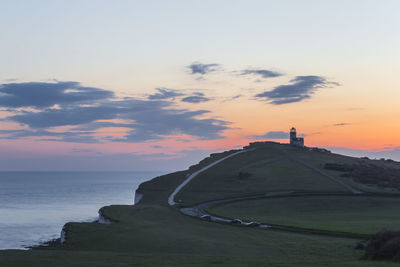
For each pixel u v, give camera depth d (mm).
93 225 75250
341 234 66938
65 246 58469
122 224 78875
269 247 54375
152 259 41812
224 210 117375
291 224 82750
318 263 38000
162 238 61688
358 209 118000
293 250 52000
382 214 106625
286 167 190500
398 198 129375
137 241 59594
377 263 38188
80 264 37625
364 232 68312
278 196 134500
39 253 46312
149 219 91688
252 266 36156
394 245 42344
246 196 140375
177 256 44719
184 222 87312
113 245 57406
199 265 36625
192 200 141000
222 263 38188
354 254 48469
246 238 62906
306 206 122188
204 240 60000
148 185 188750
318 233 69938
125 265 36781
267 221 89938
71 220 141500
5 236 107438
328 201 127000
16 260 39969
